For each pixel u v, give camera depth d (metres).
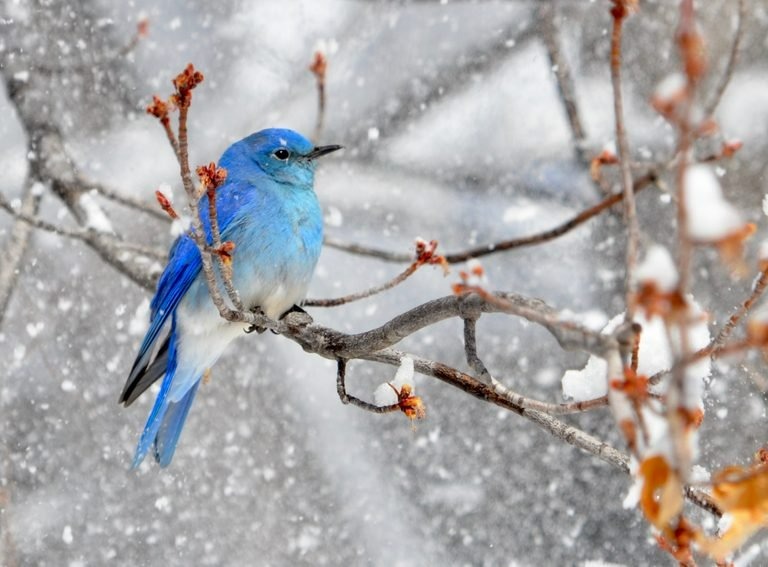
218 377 15.02
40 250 14.21
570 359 14.25
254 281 9.07
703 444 12.32
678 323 3.38
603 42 15.26
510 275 14.95
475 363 6.41
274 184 9.27
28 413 14.16
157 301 9.27
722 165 13.45
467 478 14.29
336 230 15.85
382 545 13.98
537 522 13.77
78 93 14.03
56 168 11.18
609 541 13.45
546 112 15.70
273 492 14.41
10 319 14.09
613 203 6.52
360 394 15.06
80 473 14.14
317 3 16.19
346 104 16.20
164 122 5.31
